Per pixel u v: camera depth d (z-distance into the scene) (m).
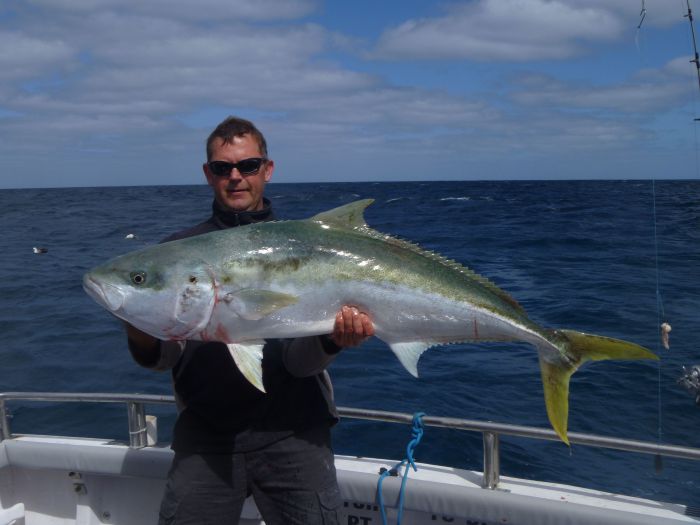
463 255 18.83
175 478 2.67
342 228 2.73
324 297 2.61
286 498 2.67
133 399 3.43
